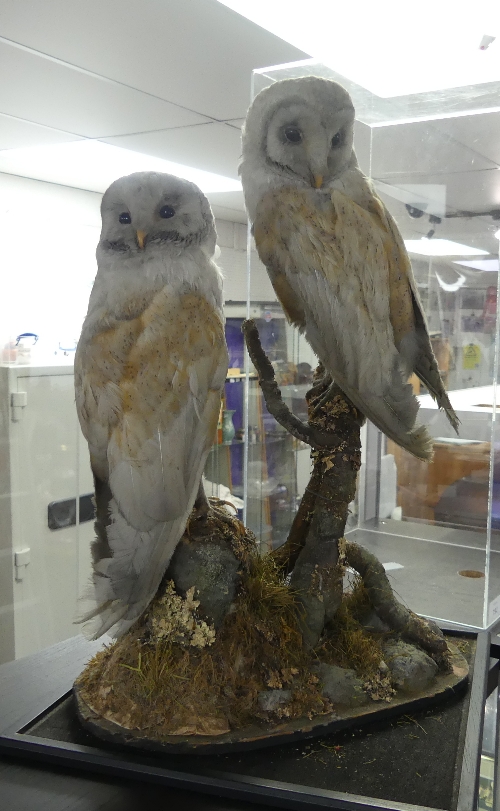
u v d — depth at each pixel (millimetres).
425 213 1339
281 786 790
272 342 1211
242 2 1108
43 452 2086
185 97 1503
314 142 974
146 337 908
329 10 1126
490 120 1248
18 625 2045
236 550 983
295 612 993
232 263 1643
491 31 1131
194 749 850
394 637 1078
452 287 1362
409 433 993
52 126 1688
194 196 1003
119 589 869
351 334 950
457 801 766
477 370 1387
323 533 1036
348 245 958
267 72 1194
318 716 913
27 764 870
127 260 989
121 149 1895
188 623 916
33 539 2080
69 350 2270
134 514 868
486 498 1430
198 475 916
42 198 2232
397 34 1175
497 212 1319
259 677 920
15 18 1140
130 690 913
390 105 1298
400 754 868
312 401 1101
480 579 1365
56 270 2254
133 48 1267
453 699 1005
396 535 1537
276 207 993
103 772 843
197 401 904
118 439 884
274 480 1308
